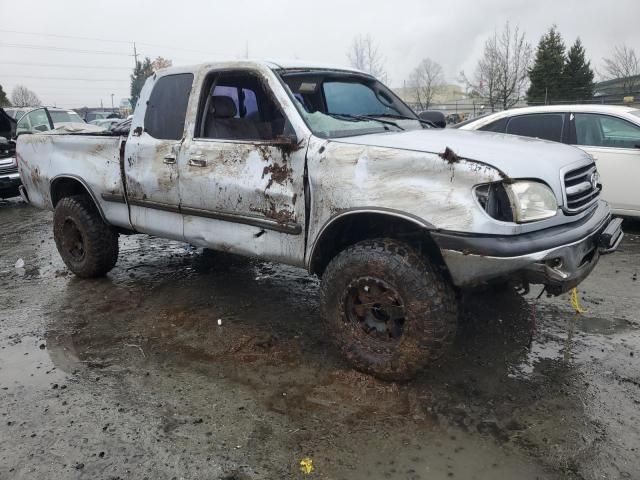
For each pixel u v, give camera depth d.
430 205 2.91
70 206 5.07
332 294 3.34
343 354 3.38
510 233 2.83
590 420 2.90
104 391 3.27
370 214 3.09
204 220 4.01
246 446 2.73
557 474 2.50
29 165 5.46
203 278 5.31
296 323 4.21
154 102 4.29
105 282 5.25
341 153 3.20
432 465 2.58
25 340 4.00
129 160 4.41
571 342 3.82
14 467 2.60
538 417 2.94
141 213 4.49
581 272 3.12
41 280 5.41
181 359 3.65
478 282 2.90
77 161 4.93
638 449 2.66
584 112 6.80
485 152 2.99
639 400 3.09
